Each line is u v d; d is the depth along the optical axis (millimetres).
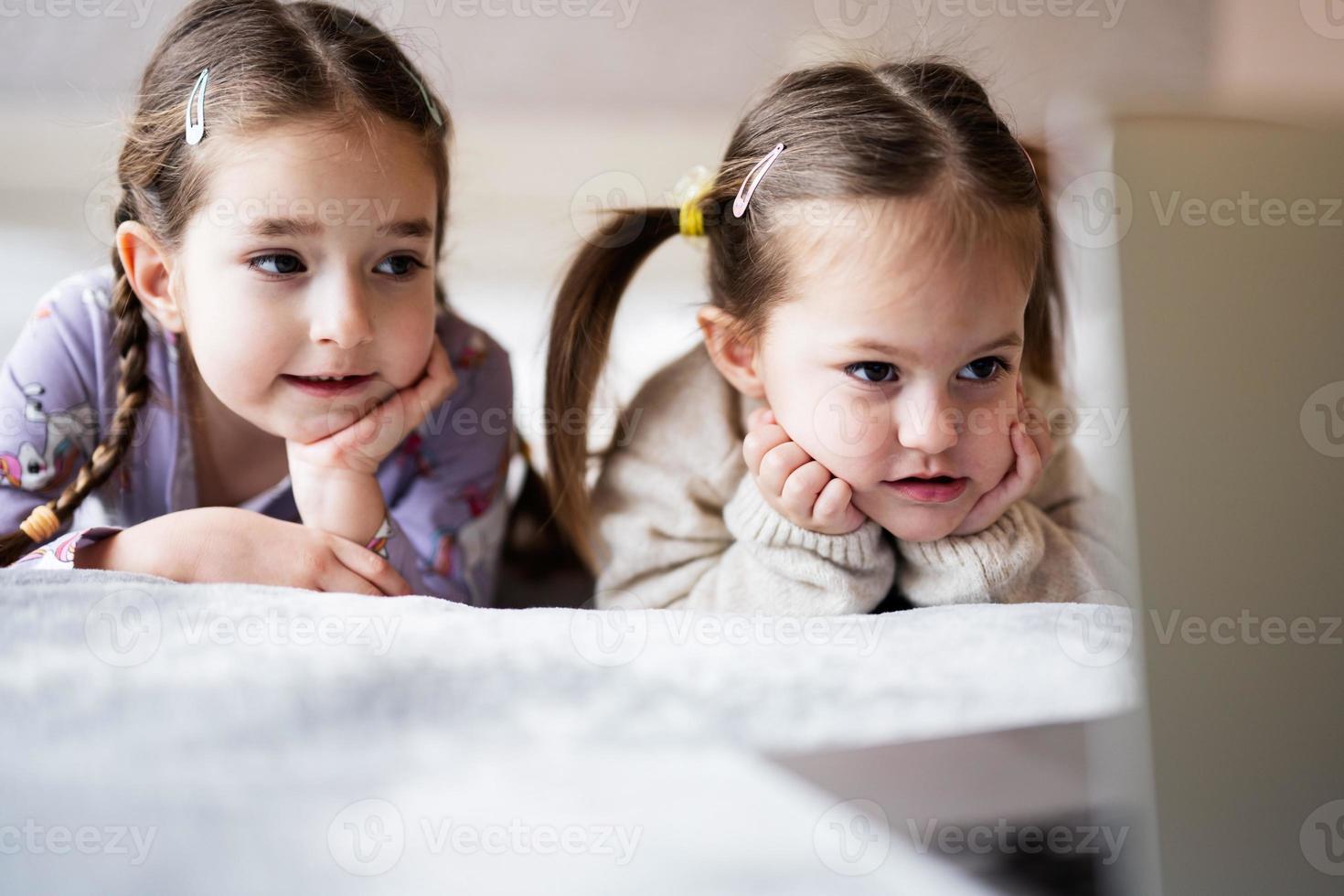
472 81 1761
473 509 1279
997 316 942
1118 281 534
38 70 1556
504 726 591
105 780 533
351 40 1038
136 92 1131
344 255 993
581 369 1262
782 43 1759
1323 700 522
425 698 600
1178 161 535
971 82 1027
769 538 1037
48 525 1048
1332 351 538
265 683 583
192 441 1188
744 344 1093
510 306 1576
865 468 967
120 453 1115
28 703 563
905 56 1209
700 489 1166
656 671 646
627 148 1769
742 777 569
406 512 1262
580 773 564
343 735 572
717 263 1135
